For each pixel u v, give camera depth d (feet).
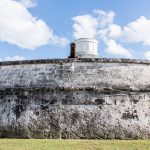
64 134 41.55
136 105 43.01
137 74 44.75
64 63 45.47
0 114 44.83
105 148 32.99
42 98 44.06
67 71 45.03
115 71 44.57
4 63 47.91
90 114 42.29
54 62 45.78
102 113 42.27
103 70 44.65
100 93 43.32
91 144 35.01
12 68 47.26
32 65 46.44
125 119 42.06
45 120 42.70
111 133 41.24
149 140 38.88
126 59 45.27
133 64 45.24
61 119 42.37
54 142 36.42
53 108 43.19
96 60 45.14
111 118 41.98
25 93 44.88
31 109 43.78
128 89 43.60
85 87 43.60
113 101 42.98
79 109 42.68
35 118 43.11
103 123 41.73
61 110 42.91
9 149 32.14
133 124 41.86
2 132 43.60
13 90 45.57
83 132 41.42
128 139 40.88
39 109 43.52
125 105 42.86
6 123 43.93
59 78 44.78
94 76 44.37
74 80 44.34
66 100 43.34
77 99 43.24
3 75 47.26
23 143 35.70
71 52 48.83
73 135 41.39
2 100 45.68
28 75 46.01
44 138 41.68
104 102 42.88
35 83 45.19
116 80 44.06
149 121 42.39
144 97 43.62
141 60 45.60
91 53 55.57
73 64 45.27
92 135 41.24
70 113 42.57
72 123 41.98
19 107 44.37
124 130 41.42
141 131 41.63
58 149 32.27
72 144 35.01
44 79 45.14
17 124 43.39
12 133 43.09
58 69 45.34
